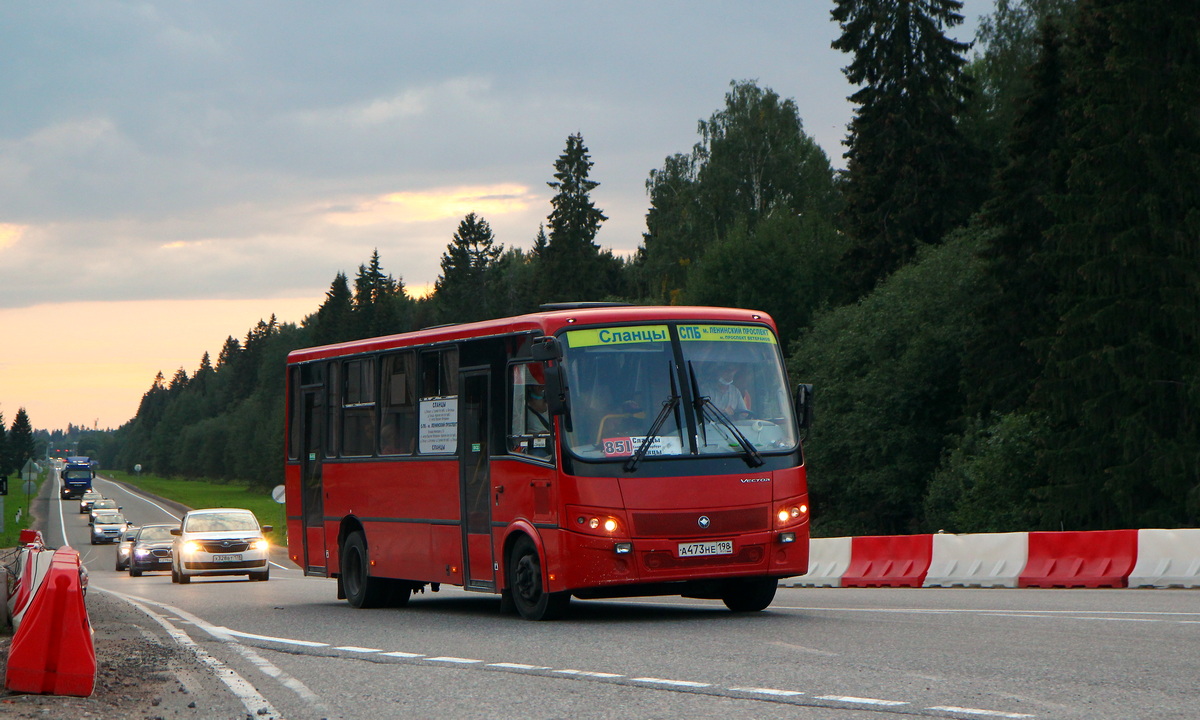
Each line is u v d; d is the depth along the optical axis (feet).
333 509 61.72
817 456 171.42
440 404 52.01
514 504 46.21
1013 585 65.00
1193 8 118.83
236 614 55.42
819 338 182.80
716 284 230.89
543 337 43.78
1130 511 118.32
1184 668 29.04
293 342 624.59
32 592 43.83
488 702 26.84
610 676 29.84
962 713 23.71
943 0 189.37
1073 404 122.21
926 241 184.44
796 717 23.82
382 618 50.85
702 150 255.91
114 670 33.12
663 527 42.70
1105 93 120.67
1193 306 116.57
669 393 44.32
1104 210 119.85
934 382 166.09
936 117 185.06
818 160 251.39
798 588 75.72
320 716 25.86
